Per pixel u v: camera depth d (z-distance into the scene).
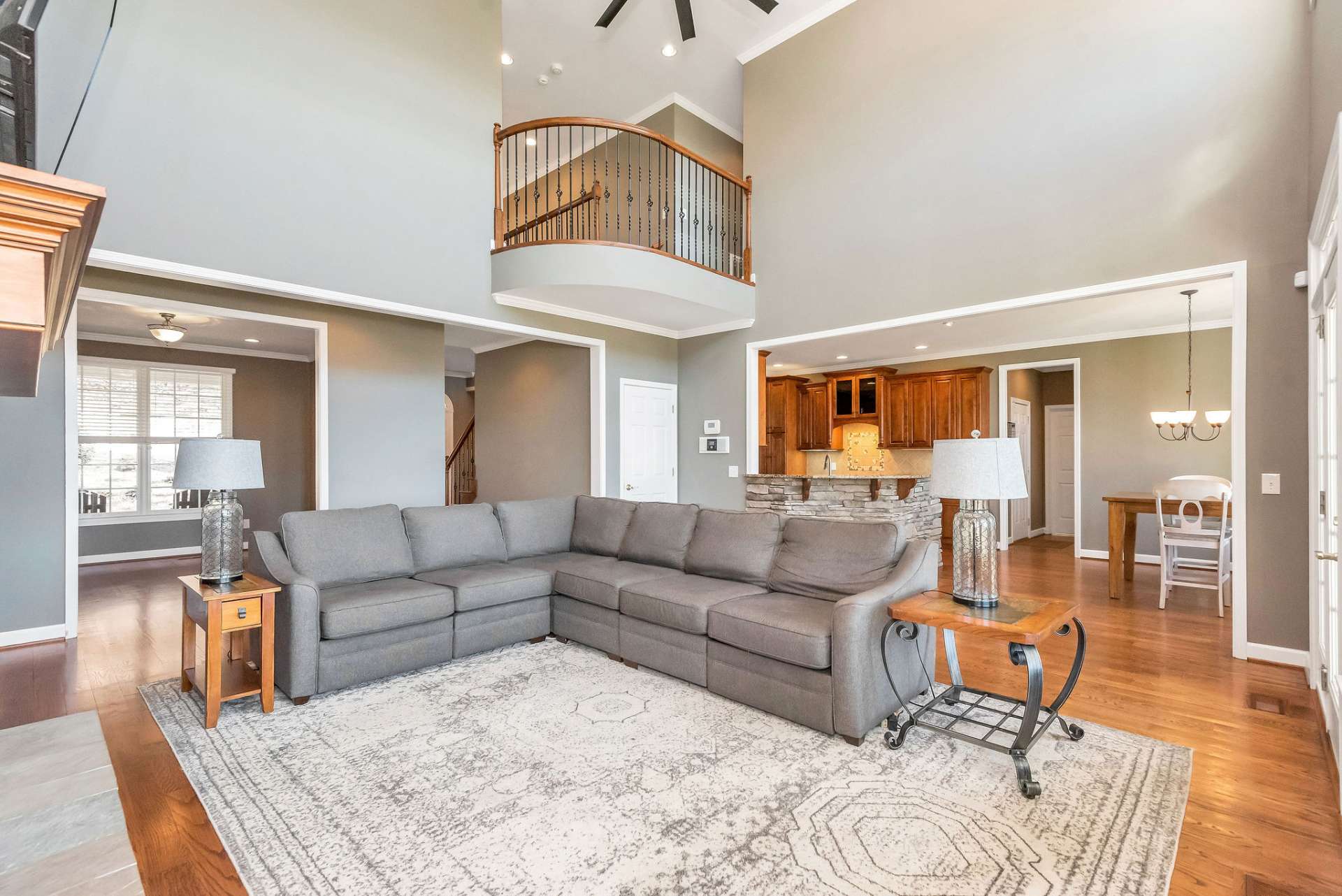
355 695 3.05
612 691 3.09
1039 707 2.33
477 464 7.76
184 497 7.25
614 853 1.84
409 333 5.57
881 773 2.29
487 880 1.73
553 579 3.96
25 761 2.10
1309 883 1.71
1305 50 3.32
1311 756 2.41
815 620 2.73
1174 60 3.73
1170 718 2.76
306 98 4.00
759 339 5.88
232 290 4.68
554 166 7.91
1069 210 4.09
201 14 3.62
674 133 6.45
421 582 3.58
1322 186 2.64
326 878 1.74
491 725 2.70
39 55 0.94
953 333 6.59
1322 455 2.88
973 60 4.54
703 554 3.70
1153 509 4.91
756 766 2.35
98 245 3.28
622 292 4.95
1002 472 2.51
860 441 9.02
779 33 5.63
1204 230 3.61
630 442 6.19
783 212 5.68
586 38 5.70
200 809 2.08
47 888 1.53
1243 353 3.48
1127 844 1.87
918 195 4.81
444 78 4.68
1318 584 3.01
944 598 2.70
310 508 7.98
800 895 1.66
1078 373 7.08
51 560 3.94
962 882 1.71
